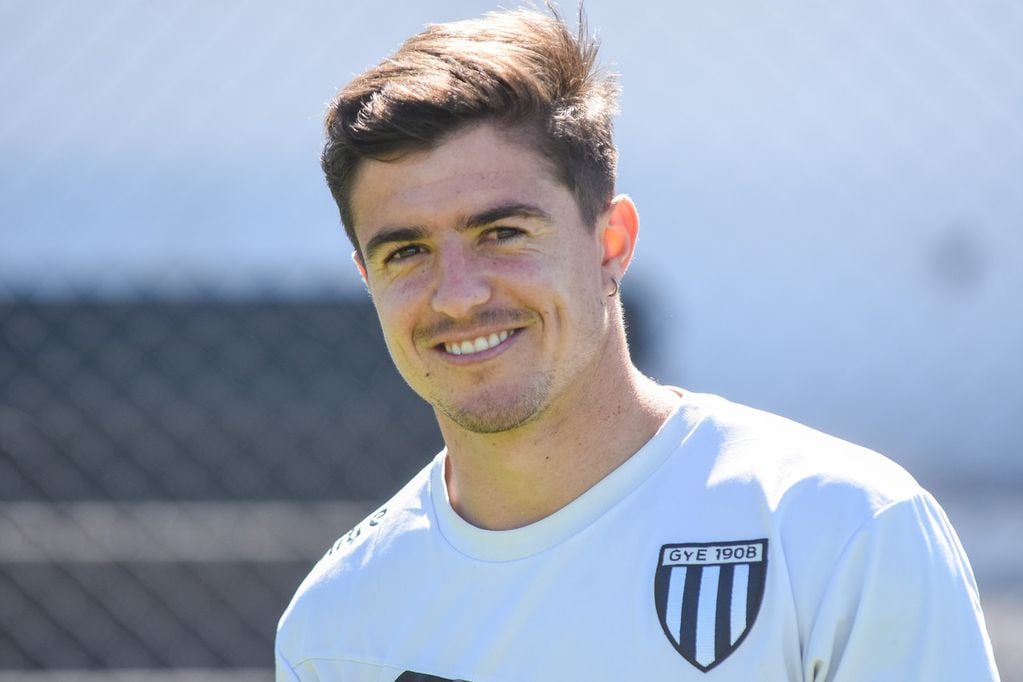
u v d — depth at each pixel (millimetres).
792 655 5941
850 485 6160
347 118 6523
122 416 15141
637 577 6277
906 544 5992
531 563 6512
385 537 7125
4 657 14250
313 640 7090
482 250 6344
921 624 5898
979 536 14703
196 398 15242
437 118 6254
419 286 6406
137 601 14367
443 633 6637
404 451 15102
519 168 6320
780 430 6594
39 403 15133
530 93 6320
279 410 15219
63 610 14328
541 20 6719
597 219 6660
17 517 14469
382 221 6414
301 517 14625
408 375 6656
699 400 6805
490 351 6359
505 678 6375
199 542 14500
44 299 15219
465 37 6535
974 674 5902
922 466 14789
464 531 6750
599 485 6535
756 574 6059
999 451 14680
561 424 6520
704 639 6023
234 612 14375
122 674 14094
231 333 15414
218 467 15047
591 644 6242
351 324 15398
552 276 6340
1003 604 14570
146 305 15344
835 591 5922
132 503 14922
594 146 6621
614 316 6770
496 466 6629
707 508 6340
